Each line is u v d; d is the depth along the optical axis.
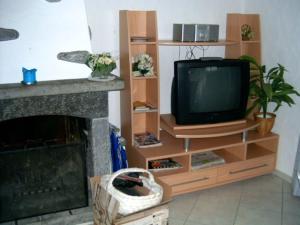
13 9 2.16
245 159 2.98
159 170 2.72
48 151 2.32
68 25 2.31
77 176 2.45
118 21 2.85
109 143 2.50
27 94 2.06
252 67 3.12
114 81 2.30
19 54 2.18
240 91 2.89
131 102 2.73
